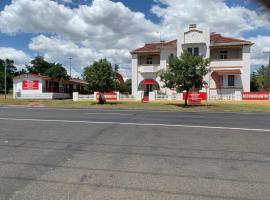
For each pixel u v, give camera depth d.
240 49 39.12
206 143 9.05
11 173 5.96
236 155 7.52
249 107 27.53
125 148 8.31
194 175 5.87
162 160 7.03
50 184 5.32
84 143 9.02
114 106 29.62
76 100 39.00
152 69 41.53
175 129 12.07
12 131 11.39
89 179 5.60
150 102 34.34
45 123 14.02
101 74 32.31
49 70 61.53
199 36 38.56
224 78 38.94
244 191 5.00
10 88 75.81
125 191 4.98
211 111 24.81
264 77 54.34
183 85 28.80
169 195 4.81
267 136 10.38
